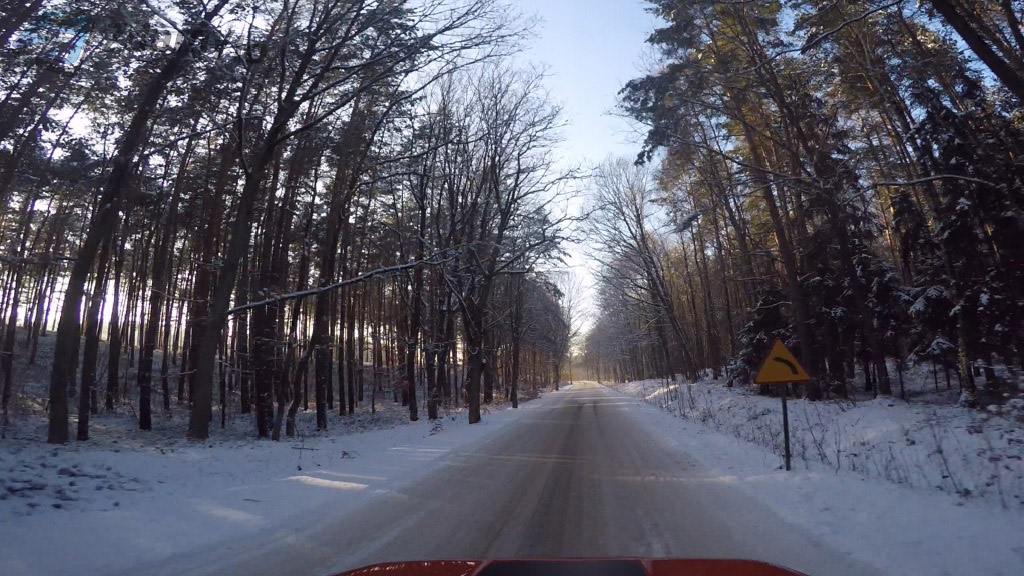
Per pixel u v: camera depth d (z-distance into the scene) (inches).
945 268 754.8
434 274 1155.3
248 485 382.3
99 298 628.1
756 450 502.9
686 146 936.9
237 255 634.8
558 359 2792.8
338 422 1118.4
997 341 645.3
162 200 971.3
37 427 684.7
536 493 363.3
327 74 719.7
